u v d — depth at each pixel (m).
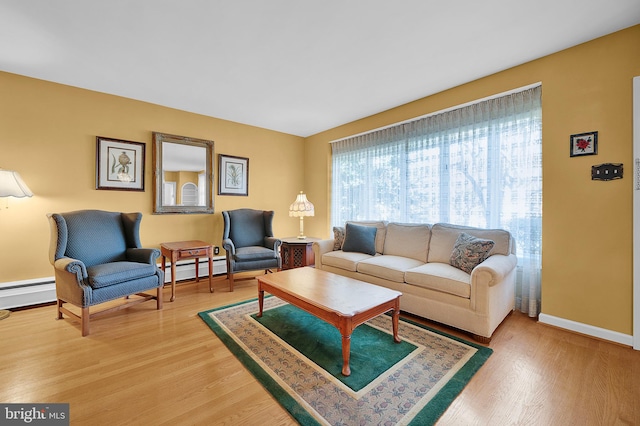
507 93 2.78
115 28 2.08
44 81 2.92
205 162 4.04
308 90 3.22
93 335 2.25
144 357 1.93
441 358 1.93
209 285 3.43
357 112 3.94
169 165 3.73
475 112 3.05
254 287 3.61
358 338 2.22
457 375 1.73
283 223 5.02
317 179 5.04
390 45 2.33
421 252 3.17
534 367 1.83
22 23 2.01
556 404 1.49
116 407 1.45
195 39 2.23
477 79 2.93
